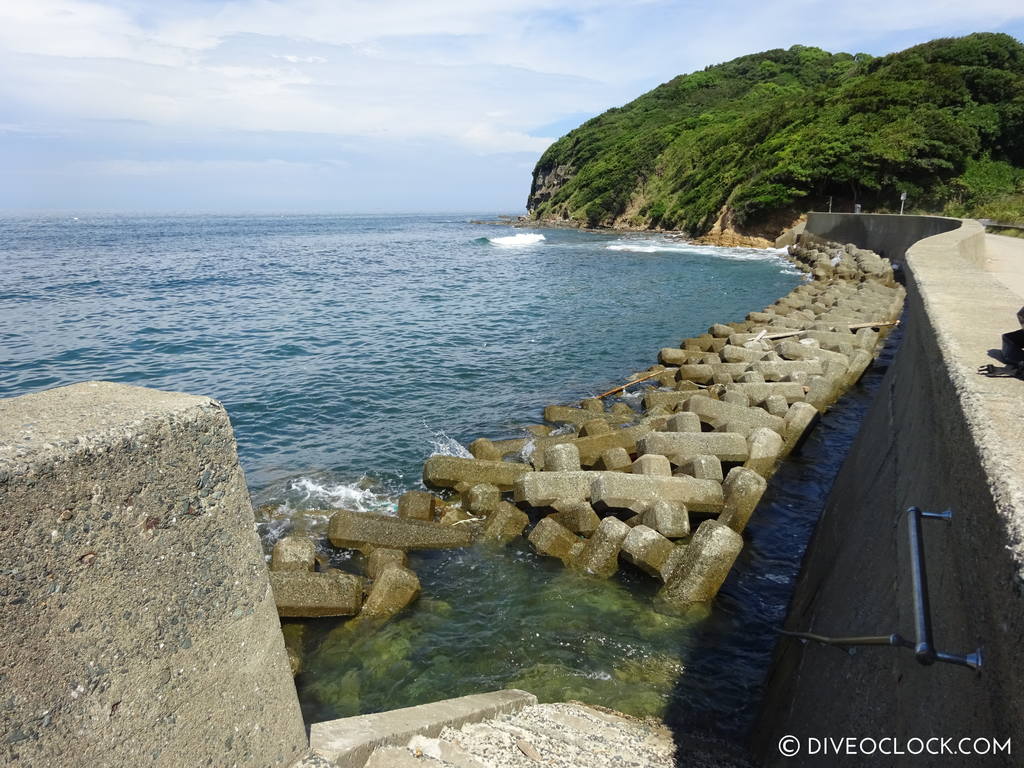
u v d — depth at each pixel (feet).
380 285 117.19
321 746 10.94
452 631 23.11
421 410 48.49
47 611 6.31
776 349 53.36
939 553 9.41
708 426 39.29
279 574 23.24
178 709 7.75
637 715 18.84
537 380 56.54
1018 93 169.27
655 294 105.70
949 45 205.26
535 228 315.99
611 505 29.35
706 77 375.86
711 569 24.29
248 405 48.93
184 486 7.64
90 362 59.62
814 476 35.42
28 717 6.22
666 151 276.82
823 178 176.45
